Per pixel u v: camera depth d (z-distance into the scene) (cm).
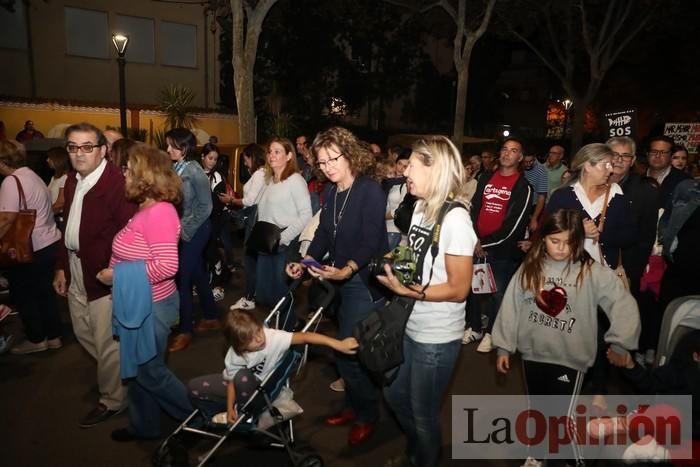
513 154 548
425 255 285
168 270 342
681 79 2867
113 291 338
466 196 292
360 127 2841
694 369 288
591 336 316
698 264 437
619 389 477
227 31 2238
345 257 363
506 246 547
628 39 2275
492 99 3397
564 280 316
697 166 935
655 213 476
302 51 2425
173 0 2403
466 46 1844
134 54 2348
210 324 592
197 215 524
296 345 363
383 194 360
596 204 400
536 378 333
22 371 495
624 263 486
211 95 2572
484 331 617
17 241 473
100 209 374
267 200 526
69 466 356
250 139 1461
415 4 2014
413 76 2895
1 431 396
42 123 1958
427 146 285
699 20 2266
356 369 368
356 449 386
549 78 3691
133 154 345
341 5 2052
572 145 2469
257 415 346
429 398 295
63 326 605
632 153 443
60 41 2166
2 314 423
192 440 379
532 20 2394
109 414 411
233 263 832
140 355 347
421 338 290
